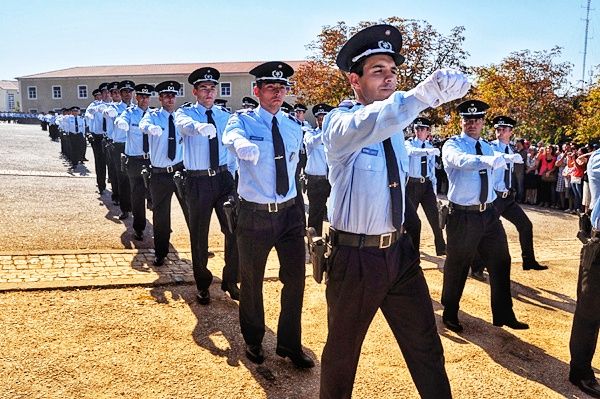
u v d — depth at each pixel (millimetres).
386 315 2764
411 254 2684
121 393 3162
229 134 3664
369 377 3555
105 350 3678
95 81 52719
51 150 19812
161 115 5629
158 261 5699
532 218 11062
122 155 6906
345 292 2580
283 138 3775
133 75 49844
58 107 54375
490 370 3801
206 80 4871
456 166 4348
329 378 2666
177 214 8750
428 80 1847
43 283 4770
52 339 3764
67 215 7863
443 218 4523
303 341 4086
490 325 4688
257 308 3717
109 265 5582
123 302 4582
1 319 4008
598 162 3447
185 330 4121
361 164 2516
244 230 3678
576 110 22734
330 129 2365
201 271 4656
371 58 2438
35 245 6102
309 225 7488
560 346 4309
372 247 2564
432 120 19922
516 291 5801
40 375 3279
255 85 3826
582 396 3523
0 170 12438
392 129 2008
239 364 3652
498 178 6520
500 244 4512
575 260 7297
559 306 5359
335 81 21859
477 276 6223
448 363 3875
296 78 22938
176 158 5566
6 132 32219
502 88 22531
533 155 13633
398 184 2562
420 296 2656
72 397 3078
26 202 8641
